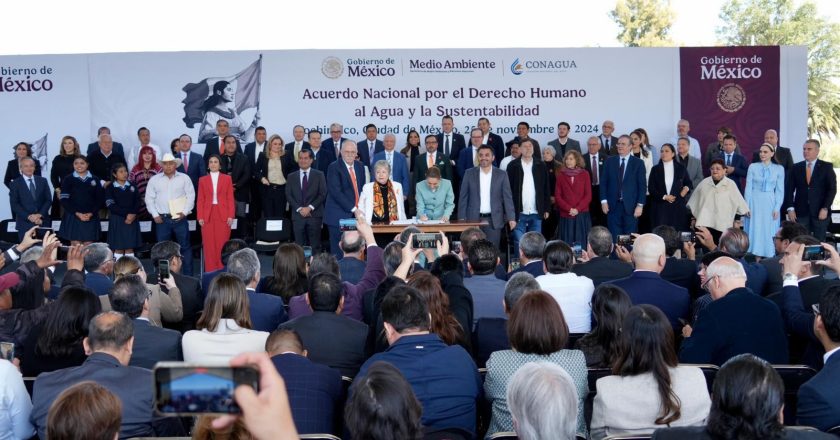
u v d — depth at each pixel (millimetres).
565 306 4961
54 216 13148
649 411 3119
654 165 13266
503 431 3383
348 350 4176
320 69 14406
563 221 12117
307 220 11633
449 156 13578
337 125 13500
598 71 14602
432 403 3242
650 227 12375
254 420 957
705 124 14742
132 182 12906
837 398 2977
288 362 3418
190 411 1013
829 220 12266
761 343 4105
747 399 2307
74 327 3918
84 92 14188
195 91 14312
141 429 3211
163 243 6441
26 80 14094
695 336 4188
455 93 14523
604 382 3201
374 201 10211
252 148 13633
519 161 11898
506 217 11414
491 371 3424
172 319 5516
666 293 4949
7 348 3475
